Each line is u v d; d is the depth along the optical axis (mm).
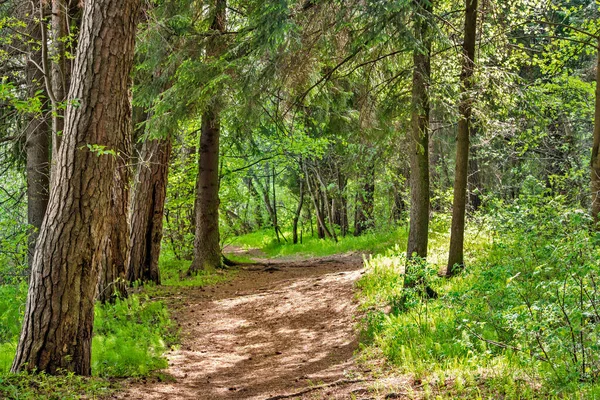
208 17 12688
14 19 10141
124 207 11180
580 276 4988
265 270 16422
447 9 10914
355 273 12500
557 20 15453
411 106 8992
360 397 5285
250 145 17016
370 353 7059
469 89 9289
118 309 10320
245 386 6586
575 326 4715
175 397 5977
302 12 9203
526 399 4535
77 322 6070
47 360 5922
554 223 8031
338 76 10117
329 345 8266
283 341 8945
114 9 6152
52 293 5957
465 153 9867
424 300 8430
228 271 16172
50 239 5992
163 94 10984
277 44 8648
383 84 9867
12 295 10406
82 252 6051
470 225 13695
